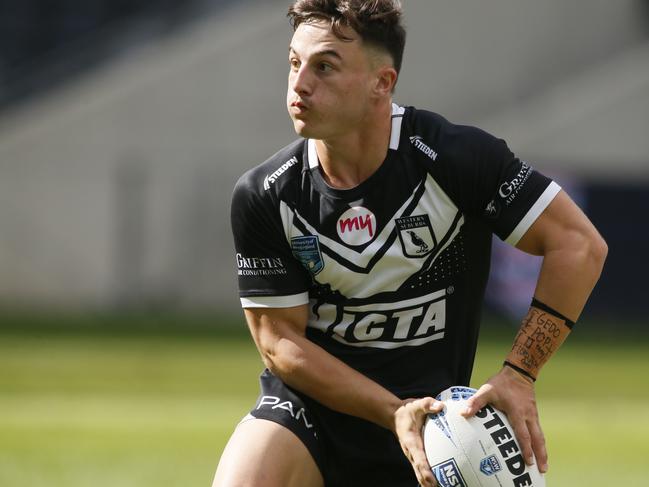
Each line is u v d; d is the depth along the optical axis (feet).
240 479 52.70
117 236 308.19
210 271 308.19
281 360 55.06
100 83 311.47
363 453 56.75
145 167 309.22
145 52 319.06
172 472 103.81
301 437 55.31
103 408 152.05
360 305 54.95
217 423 139.03
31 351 211.41
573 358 215.10
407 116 53.98
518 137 307.78
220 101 311.27
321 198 53.67
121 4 344.28
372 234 53.47
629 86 306.76
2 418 141.69
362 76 51.26
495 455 50.85
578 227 52.75
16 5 340.80
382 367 56.13
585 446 125.08
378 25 51.06
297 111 51.29
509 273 258.98
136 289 307.58
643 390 179.01
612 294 273.75
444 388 56.65
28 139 306.76
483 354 210.79
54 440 123.75
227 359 203.31
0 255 306.14
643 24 324.39
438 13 320.09
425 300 54.90
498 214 53.06
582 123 306.76
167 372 187.42
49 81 320.09
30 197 306.55
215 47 311.27
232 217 55.47
